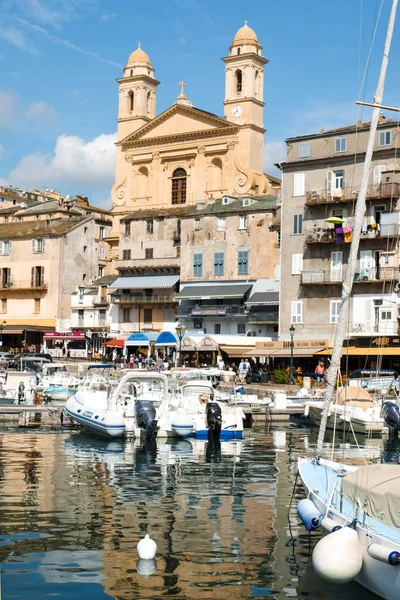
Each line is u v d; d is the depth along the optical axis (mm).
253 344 77812
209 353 82188
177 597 16766
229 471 31797
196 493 26969
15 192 162000
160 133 112000
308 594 16922
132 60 118000
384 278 70625
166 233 98625
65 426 47312
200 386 50562
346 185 74188
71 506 24547
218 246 90688
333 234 73875
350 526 17312
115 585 17375
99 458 34938
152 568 18516
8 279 113375
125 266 100250
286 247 77750
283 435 45344
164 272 98000
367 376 64062
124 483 28766
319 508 19484
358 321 72688
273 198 91188
